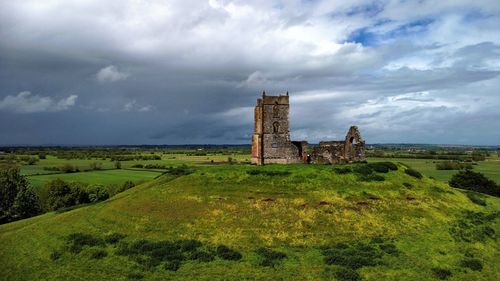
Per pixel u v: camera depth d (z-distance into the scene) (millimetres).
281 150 81625
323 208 58188
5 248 53875
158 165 168125
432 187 72750
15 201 82438
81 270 44750
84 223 58500
